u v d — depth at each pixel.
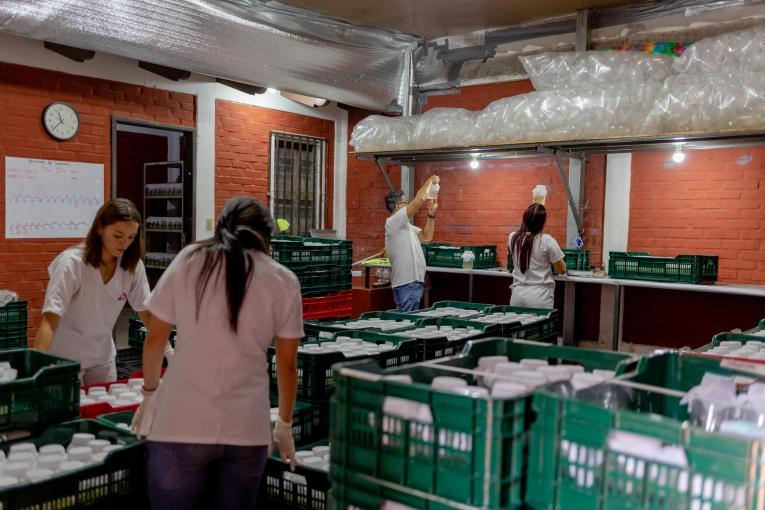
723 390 1.78
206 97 6.96
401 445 1.48
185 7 5.52
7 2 4.54
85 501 1.99
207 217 7.06
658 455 1.23
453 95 7.42
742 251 5.75
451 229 7.55
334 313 5.69
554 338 4.45
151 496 1.89
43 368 2.29
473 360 2.16
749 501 1.13
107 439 2.35
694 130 4.68
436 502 1.42
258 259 1.94
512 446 1.39
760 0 5.36
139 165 10.28
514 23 6.73
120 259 2.96
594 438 1.31
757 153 5.64
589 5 6.06
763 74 4.46
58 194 5.84
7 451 2.19
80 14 4.92
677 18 5.91
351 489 1.57
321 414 2.82
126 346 6.61
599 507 1.29
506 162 7.07
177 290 1.90
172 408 1.86
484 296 7.16
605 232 6.48
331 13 6.47
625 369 1.92
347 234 8.55
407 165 7.04
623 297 6.34
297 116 7.94
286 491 2.23
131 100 6.32
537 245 5.12
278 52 6.26
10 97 5.49
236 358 1.88
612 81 5.39
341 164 8.52
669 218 6.11
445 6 6.17
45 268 5.80
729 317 5.80
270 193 7.70
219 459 1.90
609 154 6.41
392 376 1.70
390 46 7.22
